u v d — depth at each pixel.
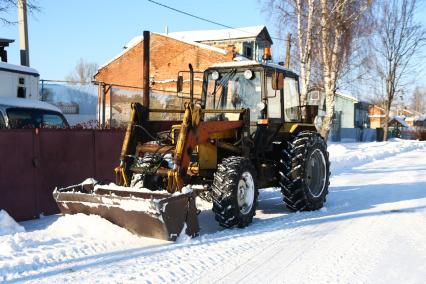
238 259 4.68
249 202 6.14
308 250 5.03
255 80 6.92
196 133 5.75
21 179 6.55
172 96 17.98
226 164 5.92
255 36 28.56
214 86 7.24
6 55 14.02
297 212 7.22
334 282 4.06
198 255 4.77
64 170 7.27
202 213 6.89
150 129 6.51
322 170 7.63
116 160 8.28
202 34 30.22
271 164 7.23
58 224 5.60
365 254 4.90
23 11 12.62
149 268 4.34
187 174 6.00
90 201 5.41
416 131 48.25
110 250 4.89
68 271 4.23
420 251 5.02
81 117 19.91
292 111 7.72
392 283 4.05
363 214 7.05
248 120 6.51
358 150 21.50
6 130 6.36
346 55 19.14
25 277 4.05
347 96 45.00
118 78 27.50
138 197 5.43
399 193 9.21
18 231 5.76
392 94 35.72
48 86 19.91
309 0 17.06
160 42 25.78
